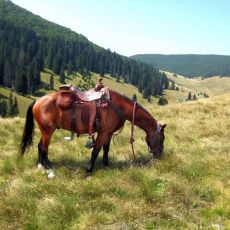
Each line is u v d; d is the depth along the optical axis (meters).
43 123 10.21
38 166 10.51
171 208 7.68
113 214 7.39
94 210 7.60
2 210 7.47
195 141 13.57
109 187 8.61
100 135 10.23
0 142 14.23
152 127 10.89
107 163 10.87
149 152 11.41
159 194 8.23
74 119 10.06
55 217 7.34
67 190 8.55
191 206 7.88
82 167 10.70
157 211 7.49
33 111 10.41
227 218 7.32
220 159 10.45
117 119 10.39
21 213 7.46
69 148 12.70
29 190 8.51
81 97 10.06
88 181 9.12
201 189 8.46
